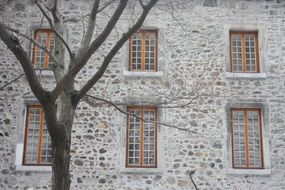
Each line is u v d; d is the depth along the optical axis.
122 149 13.75
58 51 10.28
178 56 14.49
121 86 14.20
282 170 13.73
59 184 8.81
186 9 14.85
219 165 13.70
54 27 10.31
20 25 14.66
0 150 13.74
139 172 13.59
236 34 14.93
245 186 13.57
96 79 9.36
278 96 14.27
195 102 14.11
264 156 13.84
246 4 14.98
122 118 13.98
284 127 14.04
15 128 13.91
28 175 13.57
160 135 13.87
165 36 14.62
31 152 13.93
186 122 13.95
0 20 14.64
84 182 13.52
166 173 13.59
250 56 14.78
